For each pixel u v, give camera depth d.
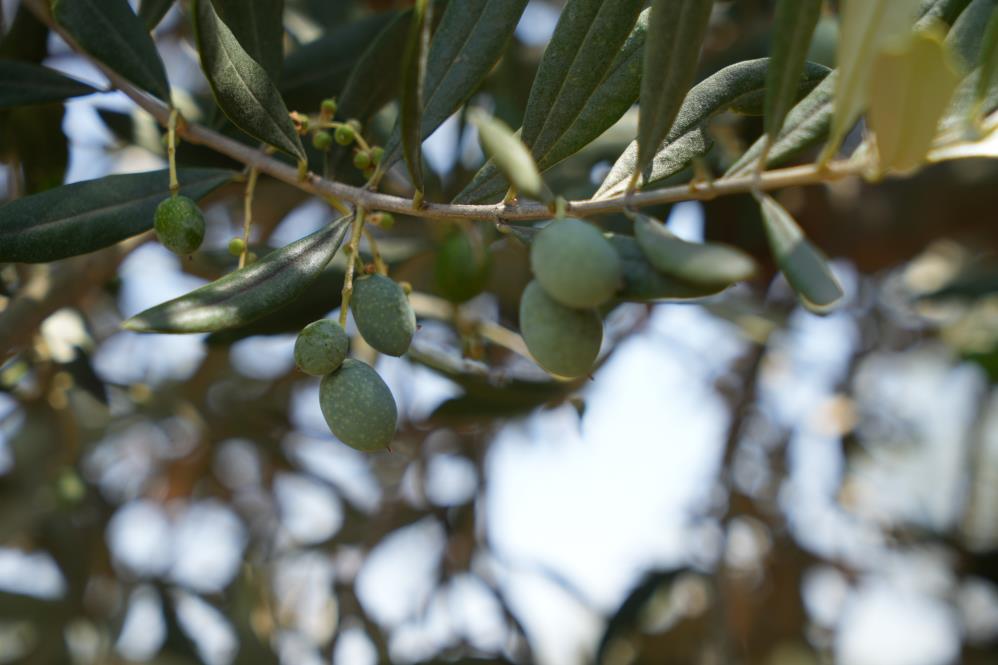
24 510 0.69
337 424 0.34
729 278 0.31
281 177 0.40
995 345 0.89
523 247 0.37
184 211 0.37
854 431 0.89
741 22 0.74
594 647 0.79
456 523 0.77
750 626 0.92
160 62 0.41
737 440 0.85
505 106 0.63
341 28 0.50
